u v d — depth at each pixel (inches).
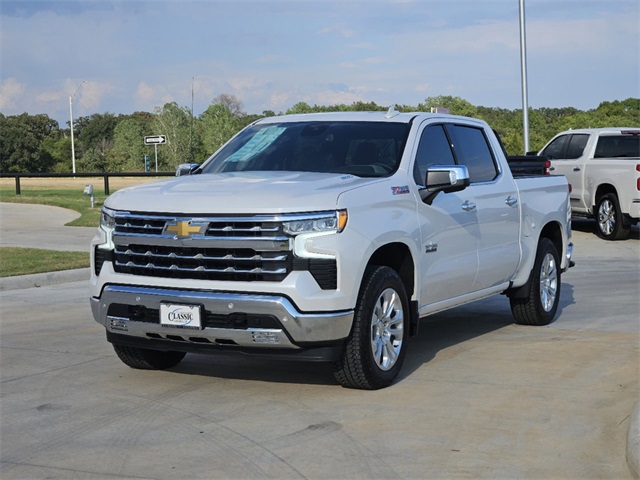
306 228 238.2
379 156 282.8
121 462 198.2
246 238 239.0
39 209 1043.9
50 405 245.6
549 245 362.3
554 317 375.6
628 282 478.3
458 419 227.1
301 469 192.1
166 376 277.9
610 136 745.0
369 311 249.3
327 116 310.5
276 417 231.0
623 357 296.7
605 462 194.9
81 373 283.0
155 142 1758.1
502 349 312.5
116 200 262.5
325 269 238.7
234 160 301.3
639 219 695.1
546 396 248.4
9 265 529.0
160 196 256.1
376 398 248.4
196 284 243.1
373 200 255.3
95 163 3998.5
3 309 408.8
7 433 220.4
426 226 279.3
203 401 247.9
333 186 251.8
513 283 341.4
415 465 193.5
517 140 2561.5
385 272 257.4
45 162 4466.0
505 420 225.9
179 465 195.9
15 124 4498.0
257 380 271.3
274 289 236.2
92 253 267.7
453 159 308.2
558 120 3161.9
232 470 192.1
